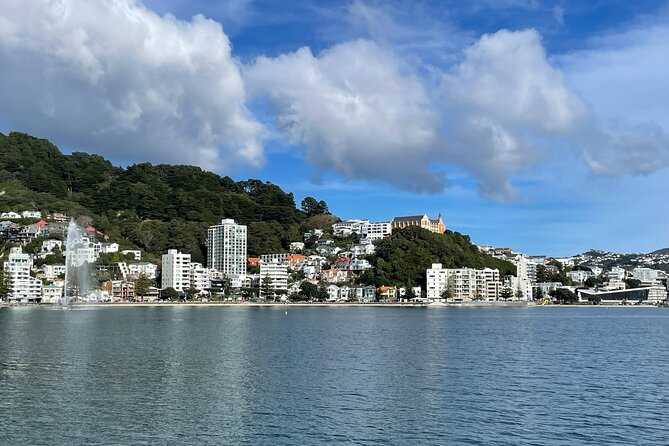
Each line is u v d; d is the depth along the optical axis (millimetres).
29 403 86938
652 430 74812
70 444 70062
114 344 154125
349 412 82688
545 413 82438
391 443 70250
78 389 95938
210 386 98875
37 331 190250
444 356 136500
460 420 78938
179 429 75188
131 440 71438
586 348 157000
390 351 145000
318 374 110375
